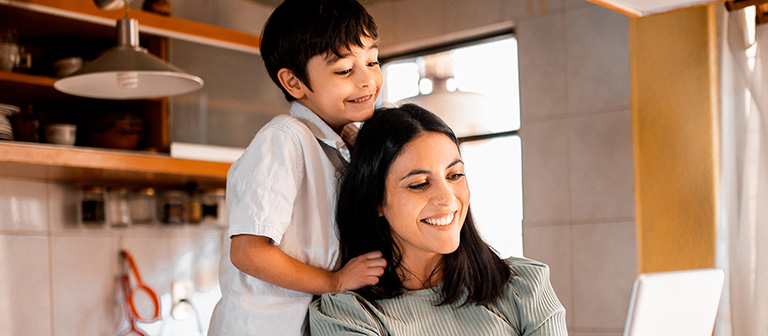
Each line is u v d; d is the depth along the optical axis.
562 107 3.23
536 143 3.30
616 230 3.04
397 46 3.75
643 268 2.93
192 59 2.97
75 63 2.76
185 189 3.30
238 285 1.34
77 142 2.89
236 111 3.09
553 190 3.24
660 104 2.91
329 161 1.38
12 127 2.57
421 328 1.30
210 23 3.43
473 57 3.56
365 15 1.38
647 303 1.19
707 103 2.79
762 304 2.42
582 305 3.14
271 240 1.29
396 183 1.29
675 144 2.87
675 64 2.87
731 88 2.54
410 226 1.28
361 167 1.32
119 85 2.18
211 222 3.31
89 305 3.05
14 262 2.86
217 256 3.46
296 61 1.38
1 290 2.82
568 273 3.19
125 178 2.96
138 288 3.12
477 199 3.51
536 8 3.32
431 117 1.33
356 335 1.25
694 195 2.81
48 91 2.75
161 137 2.88
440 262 1.36
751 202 2.47
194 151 2.93
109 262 3.12
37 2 2.52
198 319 3.36
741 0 2.52
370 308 1.29
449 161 1.30
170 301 3.27
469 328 1.31
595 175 3.11
